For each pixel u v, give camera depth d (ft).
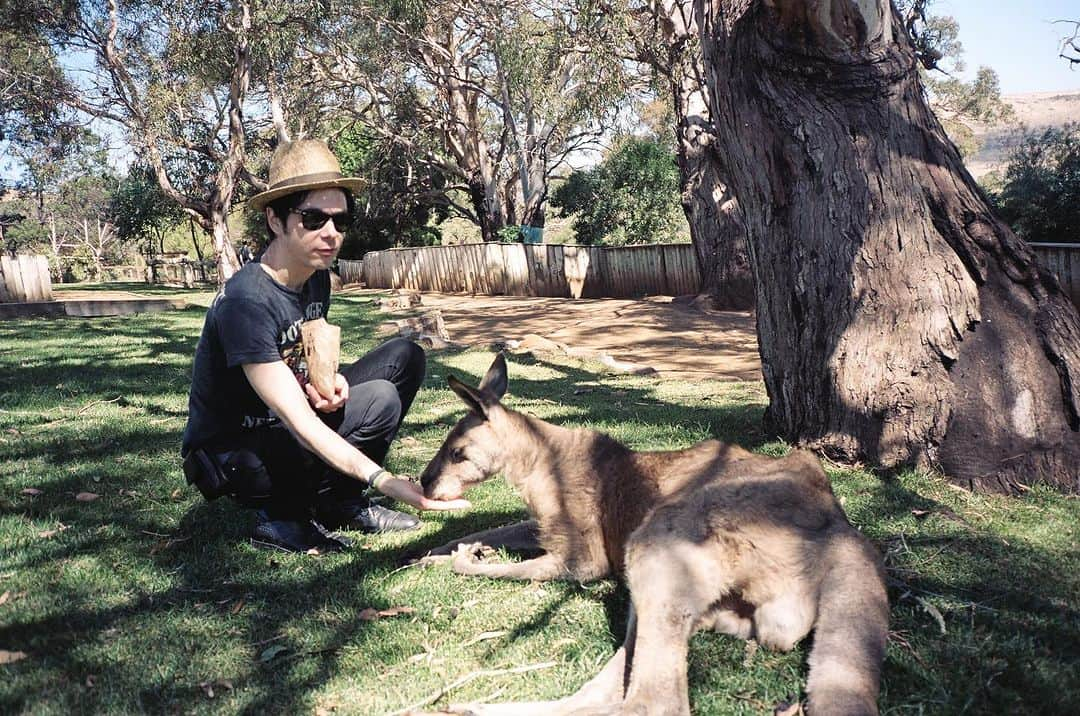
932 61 28.81
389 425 13.61
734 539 9.09
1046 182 82.02
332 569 11.89
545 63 68.80
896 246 15.56
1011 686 8.54
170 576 11.60
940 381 15.12
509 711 7.93
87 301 58.80
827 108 16.24
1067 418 14.57
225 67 84.58
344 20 84.12
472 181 114.93
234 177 89.30
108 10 82.48
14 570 11.76
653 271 63.05
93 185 181.88
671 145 109.19
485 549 12.35
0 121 91.81
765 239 17.40
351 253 133.49
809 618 8.85
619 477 11.17
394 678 9.03
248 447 12.30
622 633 9.95
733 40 17.19
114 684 8.80
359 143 121.70
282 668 9.20
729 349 37.27
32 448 18.39
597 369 31.68
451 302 71.67
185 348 37.11
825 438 16.33
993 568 11.28
